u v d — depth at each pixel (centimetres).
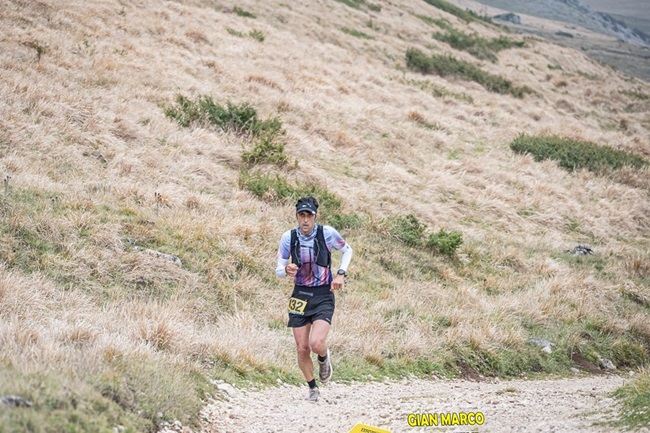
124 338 1416
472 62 8344
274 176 3172
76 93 3225
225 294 2061
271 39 6078
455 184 3778
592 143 5112
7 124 2659
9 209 2094
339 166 3641
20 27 3928
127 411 1010
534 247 3312
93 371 1088
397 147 4134
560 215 3816
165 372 1236
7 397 833
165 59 4378
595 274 3064
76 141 2812
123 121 3106
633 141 5981
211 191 2848
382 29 8650
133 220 2309
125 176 2680
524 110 6331
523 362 2138
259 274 2280
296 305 1232
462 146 4581
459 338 2123
